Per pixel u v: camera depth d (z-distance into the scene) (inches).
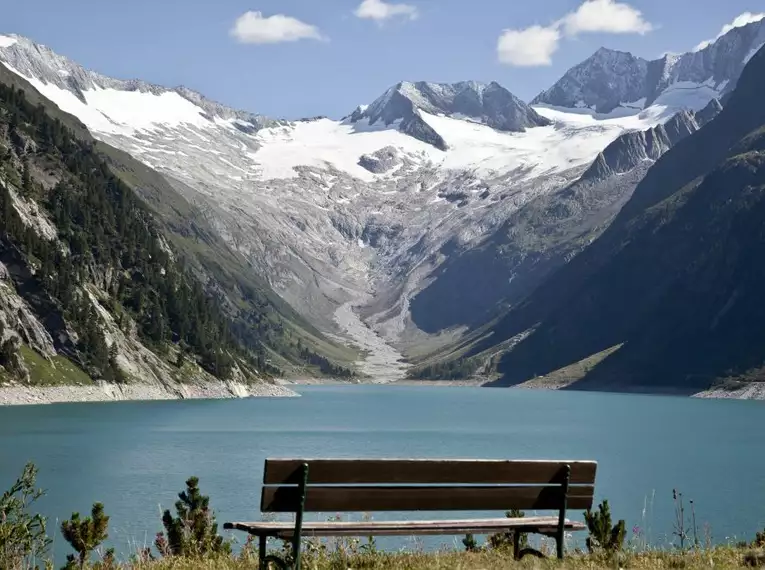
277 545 1584.6
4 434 5536.4
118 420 6909.5
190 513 1072.8
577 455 5059.1
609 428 7445.9
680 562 914.1
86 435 5575.8
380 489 817.5
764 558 925.8
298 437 6077.8
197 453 4751.5
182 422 7071.9
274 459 771.4
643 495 3307.1
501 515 2202.3
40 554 960.3
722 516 2746.1
